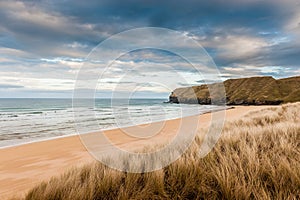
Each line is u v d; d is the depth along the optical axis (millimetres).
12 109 42844
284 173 2682
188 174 2994
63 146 9289
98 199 2617
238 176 2721
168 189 2793
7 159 7117
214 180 2812
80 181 2953
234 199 2391
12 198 3125
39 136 12953
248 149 3498
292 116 9672
